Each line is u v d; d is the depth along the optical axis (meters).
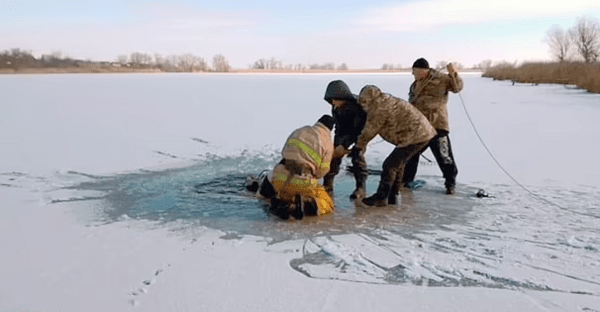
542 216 6.33
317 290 4.34
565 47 70.44
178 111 17.58
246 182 7.74
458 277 4.61
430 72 7.19
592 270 4.73
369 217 6.35
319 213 6.36
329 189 7.39
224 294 4.25
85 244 5.38
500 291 4.32
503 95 26.20
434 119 7.20
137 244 5.39
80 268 4.75
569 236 5.62
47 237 5.59
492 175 8.46
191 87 31.02
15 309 3.98
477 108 19.20
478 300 4.16
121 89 28.22
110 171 8.85
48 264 4.84
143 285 4.40
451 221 6.18
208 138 12.36
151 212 6.54
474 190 7.59
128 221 6.18
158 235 5.68
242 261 4.95
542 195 7.25
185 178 8.37
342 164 9.38
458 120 15.51
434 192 7.50
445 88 7.15
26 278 4.53
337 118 7.22
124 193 7.43
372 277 4.61
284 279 4.55
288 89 29.75
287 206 6.28
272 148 11.14
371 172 8.83
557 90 30.31
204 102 20.94
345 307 4.05
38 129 13.30
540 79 39.50
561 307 4.04
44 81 37.28
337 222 6.16
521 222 6.12
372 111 6.51
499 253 5.16
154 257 5.03
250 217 6.35
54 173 8.64
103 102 20.34
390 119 6.50
